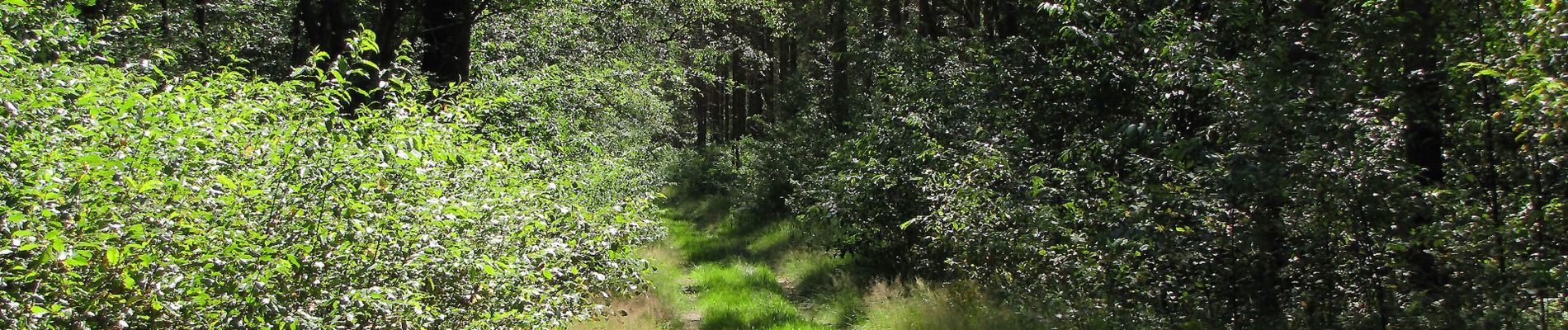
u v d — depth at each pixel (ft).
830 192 37.45
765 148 63.57
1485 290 16.37
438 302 15.01
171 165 10.74
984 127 28.25
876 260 36.55
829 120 55.57
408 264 12.52
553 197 19.83
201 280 10.32
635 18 52.31
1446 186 17.81
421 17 38.42
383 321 13.23
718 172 77.56
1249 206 17.47
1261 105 17.06
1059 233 21.04
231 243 10.60
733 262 43.42
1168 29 22.97
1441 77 18.26
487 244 14.70
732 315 31.68
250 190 11.30
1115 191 19.21
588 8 47.88
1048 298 23.80
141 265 10.14
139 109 11.03
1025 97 27.50
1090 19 24.40
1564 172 15.75
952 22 57.00
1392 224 16.89
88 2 22.35
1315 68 17.97
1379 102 17.87
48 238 8.74
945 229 26.94
